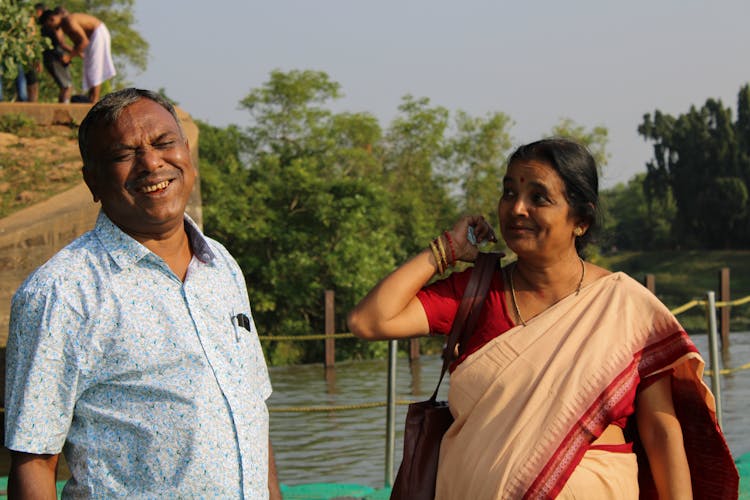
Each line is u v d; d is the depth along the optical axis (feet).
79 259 7.53
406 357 71.82
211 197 88.79
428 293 10.12
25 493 7.29
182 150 7.94
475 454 9.23
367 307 9.89
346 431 35.81
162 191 7.73
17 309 7.40
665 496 9.55
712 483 9.95
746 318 139.23
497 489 9.00
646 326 9.52
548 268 9.71
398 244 95.35
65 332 7.29
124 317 7.38
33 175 39.45
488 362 9.48
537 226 9.55
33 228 31.01
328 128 110.52
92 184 7.87
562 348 9.36
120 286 7.48
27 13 37.86
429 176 115.44
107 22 121.29
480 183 113.80
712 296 21.90
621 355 9.30
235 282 8.21
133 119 7.75
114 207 7.72
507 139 114.83
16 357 7.35
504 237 9.77
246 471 7.60
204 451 7.41
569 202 9.57
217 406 7.54
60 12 48.16
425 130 114.62
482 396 9.42
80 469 7.42
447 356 9.97
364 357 84.53
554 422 9.07
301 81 109.19
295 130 109.19
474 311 9.86
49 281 7.36
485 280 9.95
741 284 175.42
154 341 7.42
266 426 8.10
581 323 9.48
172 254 7.95
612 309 9.53
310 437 34.71
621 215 261.44
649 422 9.64
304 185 86.99
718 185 199.93
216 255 8.15
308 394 48.34
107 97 7.88
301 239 85.92
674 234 213.25
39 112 46.19
